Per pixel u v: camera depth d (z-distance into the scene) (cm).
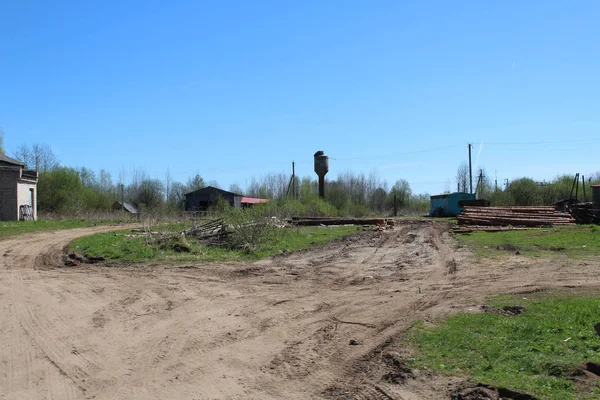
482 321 919
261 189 7506
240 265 1788
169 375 703
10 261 1922
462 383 631
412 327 903
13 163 4262
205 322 993
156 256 1983
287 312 1074
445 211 6078
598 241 2211
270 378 688
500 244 2280
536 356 710
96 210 5619
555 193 6188
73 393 642
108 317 1038
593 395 579
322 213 5106
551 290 1229
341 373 701
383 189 7662
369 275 1561
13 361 765
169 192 7156
